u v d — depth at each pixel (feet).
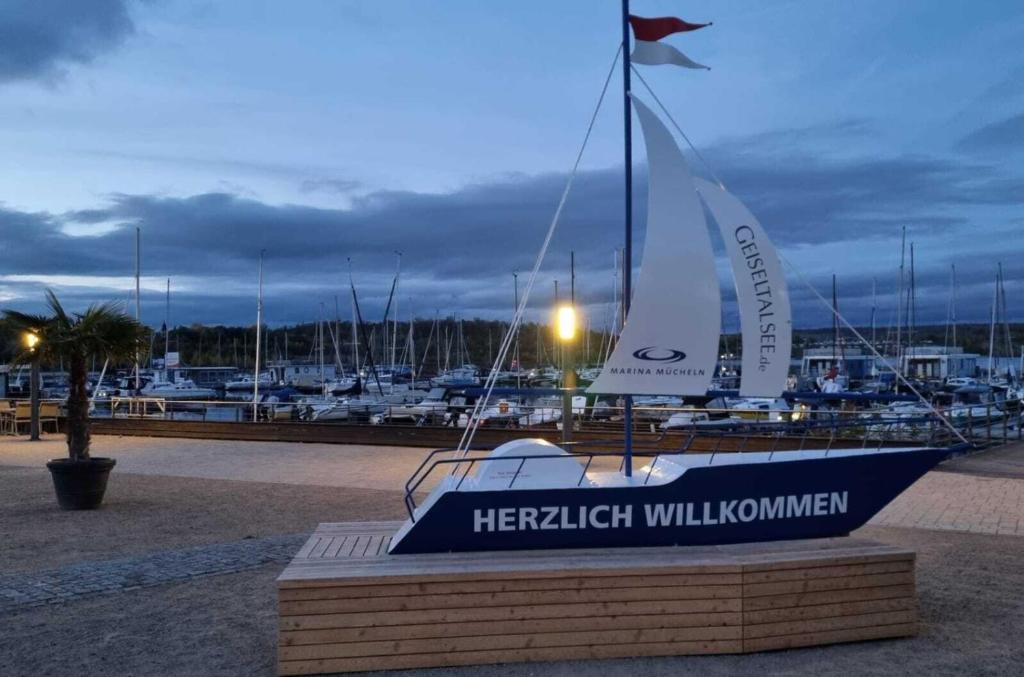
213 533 32.73
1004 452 58.03
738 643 18.45
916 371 189.98
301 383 211.61
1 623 21.48
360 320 202.49
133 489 44.68
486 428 73.15
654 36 22.59
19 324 39.78
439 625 17.89
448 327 240.94
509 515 19.88
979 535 31.83
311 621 17.60
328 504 39.29
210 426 75.36
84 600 23.48
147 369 226.17
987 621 21.18
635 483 20.74
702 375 21.07
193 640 20.13
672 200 21.04
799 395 21.89
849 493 21.47
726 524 20.61
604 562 18.69
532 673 17.54
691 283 21.03
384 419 95.14
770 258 21.76
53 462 38.52
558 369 182.19
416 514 20.42
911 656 18.61
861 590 19.38
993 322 175.22
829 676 17.40
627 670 17.67
